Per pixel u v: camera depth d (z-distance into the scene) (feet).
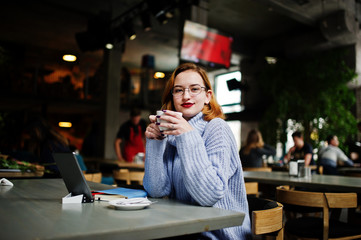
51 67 41.24
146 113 40.34
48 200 4.15
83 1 28.58
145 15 23.95
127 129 20.11
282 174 11.65
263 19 32.48
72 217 3.17
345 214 15.52
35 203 3.92
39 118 10.14
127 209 3.60
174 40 35.47
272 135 31.07
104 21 25.81
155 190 4.70
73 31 35.01
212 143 4.31
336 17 25.95
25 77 34.88
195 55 25.39
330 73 28.86
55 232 2.59
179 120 4.01
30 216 3.19
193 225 3.16
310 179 9.63
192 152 3.95
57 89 36.04
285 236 8.08
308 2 24.52
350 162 19.67
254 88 37.60
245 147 16.34
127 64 46.75
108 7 29.43
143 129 20.44
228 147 4.33
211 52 26.27
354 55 28.09
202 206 3.96
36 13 30.48
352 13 26.48
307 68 29.91
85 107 37.68
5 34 36.40
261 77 33.30
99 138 30.91
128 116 39.96
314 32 29.68
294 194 6.83
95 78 38.45
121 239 2.74
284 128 30.81
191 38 25.17
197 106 4.81
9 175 8.10
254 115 35.01
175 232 3.04
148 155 4.75
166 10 22.31
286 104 30.22
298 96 29.84
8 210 3.47
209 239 4.15
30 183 6.00
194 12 26.22
